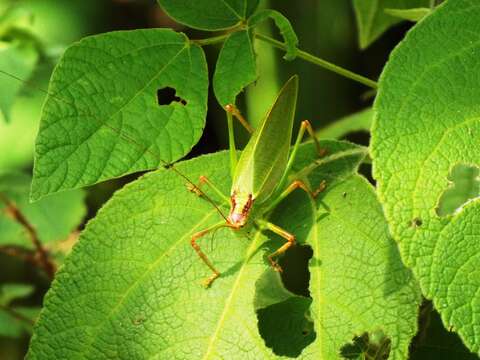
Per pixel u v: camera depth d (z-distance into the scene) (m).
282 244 0.36
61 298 0.35
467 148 0.32
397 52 0.33
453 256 0.32
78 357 0.35
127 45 0.35
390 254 0.34
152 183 0.36
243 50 0.35
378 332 0.35
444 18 0.33
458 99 0.32
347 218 0.35
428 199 0.32
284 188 0.37
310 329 0.35
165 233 0.36
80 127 0.34
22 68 0.43
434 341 0.37
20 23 0.48
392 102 0.32
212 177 0.37
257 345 0.34
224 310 0.35
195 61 0.35
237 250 0.36
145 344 0.35
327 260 0.35
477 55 0.33
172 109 0.35
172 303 0.35
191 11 0.35
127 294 0.35
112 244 0.36
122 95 0.34
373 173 0.32
